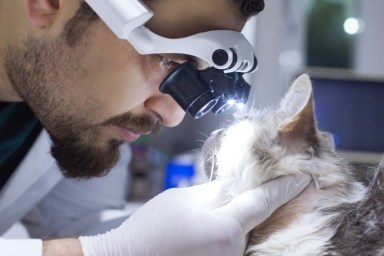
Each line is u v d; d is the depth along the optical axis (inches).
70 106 35.9
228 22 33.0
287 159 36.1
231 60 32.3
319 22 105.5
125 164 66.6
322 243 33.0
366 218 33.4
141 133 37.0
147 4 31.5
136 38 31.0
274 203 35.2
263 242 35.5
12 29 37.1
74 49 34.2
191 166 80.7
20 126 47.4
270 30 99.6
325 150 38.1
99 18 33.0
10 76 39.5
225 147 39.1
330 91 82.1
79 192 62.3
